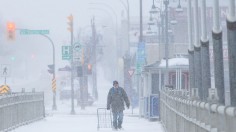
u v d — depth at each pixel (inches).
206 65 1407.5
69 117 2957.7
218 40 1210.0
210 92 777.6
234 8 1033.5
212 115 747.4
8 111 1883.6
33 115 2493.8
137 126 2187.5
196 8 1603.1
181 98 1225.4
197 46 1588.3
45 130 1985.7
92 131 1951.3
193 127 981.2
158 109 2551.7
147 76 2790.4
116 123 2011.6
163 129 1945.1
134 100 4293.8
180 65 2760.8
